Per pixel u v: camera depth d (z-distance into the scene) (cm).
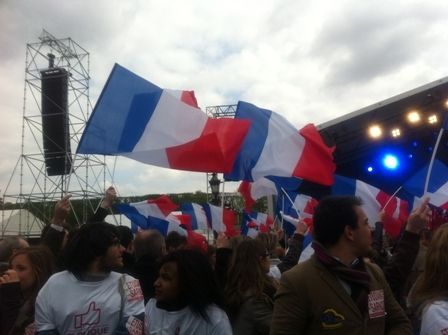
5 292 272
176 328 293
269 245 613
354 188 616
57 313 274
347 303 246
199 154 456
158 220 870
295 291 253
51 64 2584
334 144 1009
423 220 321
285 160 539
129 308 282
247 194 813
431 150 960
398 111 977
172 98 461
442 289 246
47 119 2031
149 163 445
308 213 757
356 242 262
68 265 286
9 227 2527
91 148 420
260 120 549
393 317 268
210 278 302
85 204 2462
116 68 444
